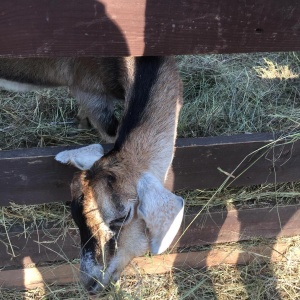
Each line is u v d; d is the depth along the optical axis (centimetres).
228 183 93
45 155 83
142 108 81
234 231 102
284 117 113
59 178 86
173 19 60
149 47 62
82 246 74
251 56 139
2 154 82
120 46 61
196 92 127
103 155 80
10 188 85
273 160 91
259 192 100
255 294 101
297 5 61
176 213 72
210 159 88
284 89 129
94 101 107
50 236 94
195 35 62
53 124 119
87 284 75
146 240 77
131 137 79
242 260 105
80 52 61
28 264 97
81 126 117
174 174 89
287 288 102
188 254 102
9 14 57
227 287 102
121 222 74
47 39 60
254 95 125
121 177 75
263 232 103
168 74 85
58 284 100
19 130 117
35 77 111
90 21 59
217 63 134
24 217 94
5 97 127
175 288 101
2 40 59
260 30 63
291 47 65
